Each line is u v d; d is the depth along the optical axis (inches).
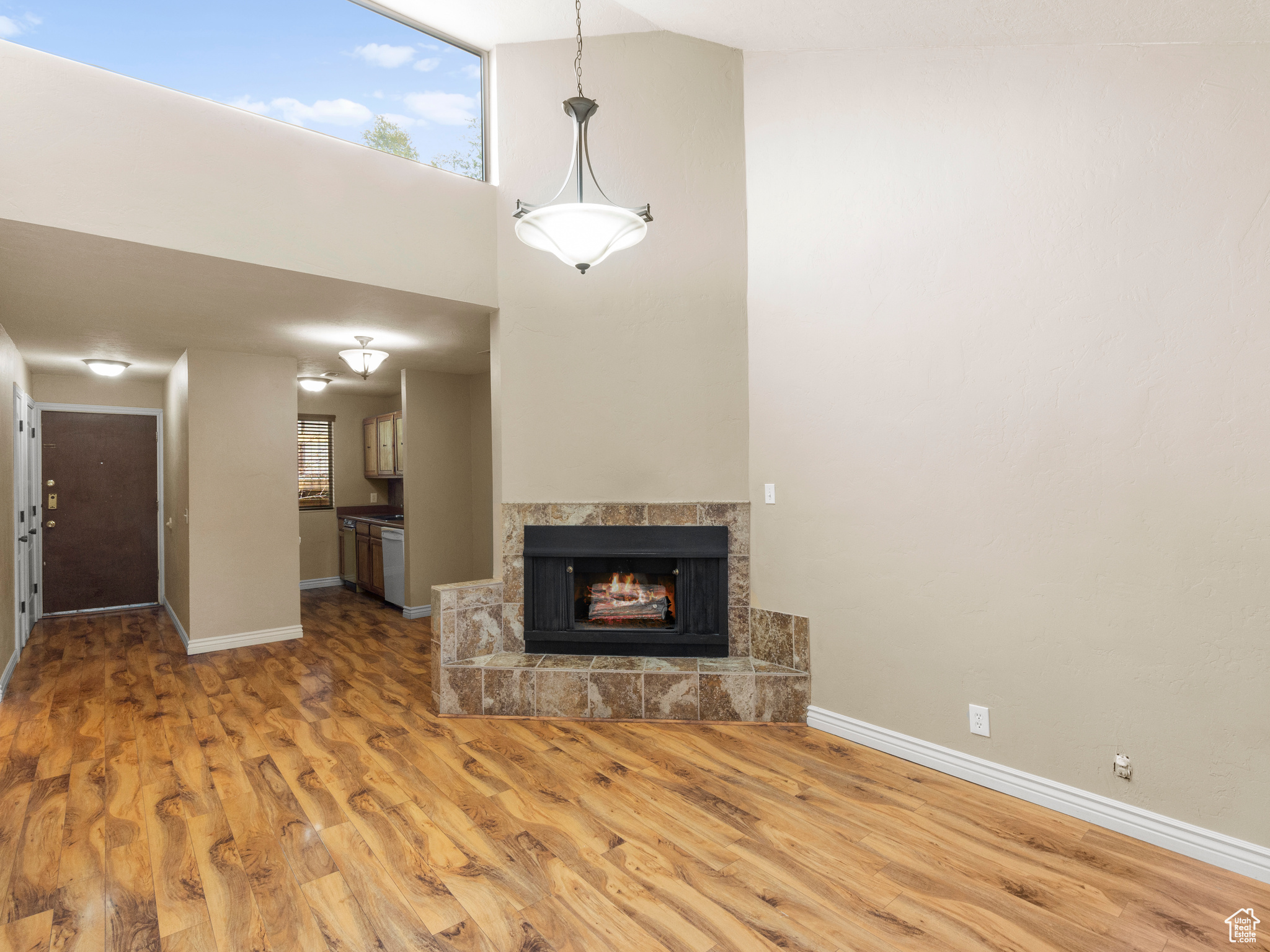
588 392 148.5
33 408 225.0
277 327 167.2
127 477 256.4
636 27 143.3
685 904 79.1
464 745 125.1
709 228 142.3
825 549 128.6
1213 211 84.1
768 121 135.4
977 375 106.4
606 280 148.0
